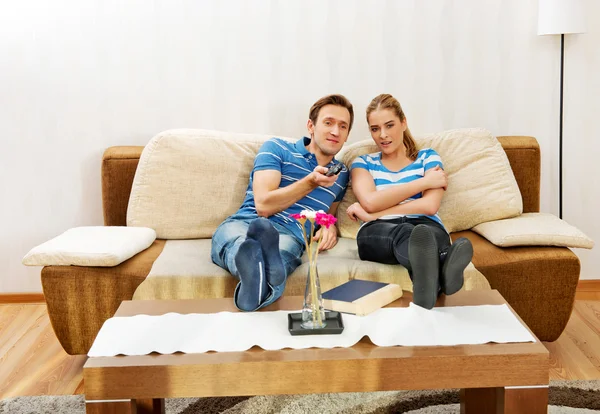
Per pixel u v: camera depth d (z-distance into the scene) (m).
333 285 2.42
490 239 2.62
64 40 3.10
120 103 3.17
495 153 2.90
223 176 2.87
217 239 2.51
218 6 3.11
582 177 3.26
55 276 2.39
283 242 2.46
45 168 3.20
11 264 3.27
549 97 3.19
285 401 2.25
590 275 3.33
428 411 2.15
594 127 3.21
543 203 3.29
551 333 2.53
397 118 2.72
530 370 1.63
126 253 2.46
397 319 1.85
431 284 1.89
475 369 1.63
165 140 2.88
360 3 3.12
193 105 3.19
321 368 1.62
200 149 2.88
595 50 3.14
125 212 2.95
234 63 3.16
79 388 2.38
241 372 1.61
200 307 1.99
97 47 3.12
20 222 3.24
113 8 3.09
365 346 1.69
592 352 2.61
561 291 2.48
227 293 2.41
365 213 2.66
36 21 3.08
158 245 2.74
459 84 3.19
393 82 3.19
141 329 1.81
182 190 2.85
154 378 1.61
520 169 2.97
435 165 2.73
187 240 2.83
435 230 2.46
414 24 3.14
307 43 3.15
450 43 3.16
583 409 2.13
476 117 3.22
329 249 2.72
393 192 2.63
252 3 3.12
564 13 2.90
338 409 2.18
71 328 2.44
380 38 3.15
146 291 2.39
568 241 2.50
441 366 1.62
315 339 1.73
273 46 3.15
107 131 3.19
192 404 2.24
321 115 2.70
